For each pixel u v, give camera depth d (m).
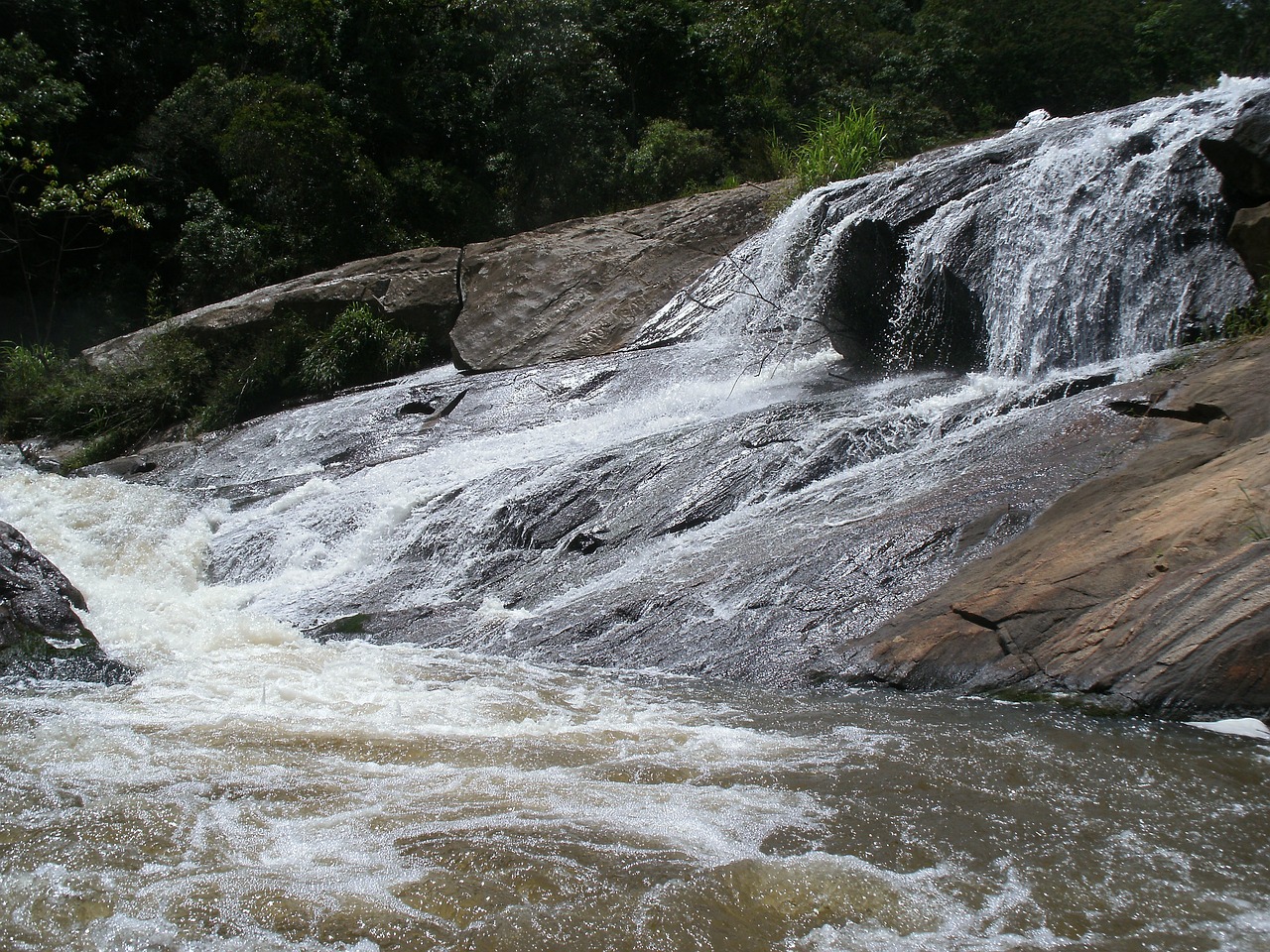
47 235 25.36
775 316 12.41
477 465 10.79
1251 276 7.58
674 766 4.40
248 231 25.14
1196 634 4.79
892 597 6.11
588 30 28.86
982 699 5.10
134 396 17.17
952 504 6.77
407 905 3.26
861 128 15.15
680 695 5.57
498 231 26.23
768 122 30.42
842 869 3.43
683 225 16.05
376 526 9.66
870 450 8.20
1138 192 8.53
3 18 26.83
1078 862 3.44
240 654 6.77
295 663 6.49
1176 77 40.78
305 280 18.14
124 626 7.32
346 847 3.66
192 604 8.57
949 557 6.27
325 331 17.25
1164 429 6.65
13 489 11.69
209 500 11.62
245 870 3.50
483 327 15.68
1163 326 8.20
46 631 6.27
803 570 6.64
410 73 27.50
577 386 13.24
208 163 28.03
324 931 3.12
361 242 24.25
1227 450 6.05
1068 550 5.72
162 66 29.84
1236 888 3.25
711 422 9.66
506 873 3.43
